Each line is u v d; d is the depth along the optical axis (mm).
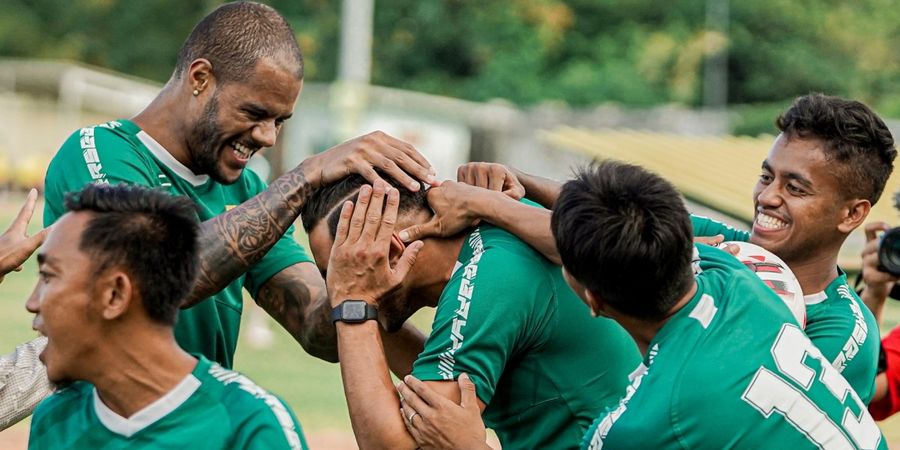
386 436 4258
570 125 38781
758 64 45625
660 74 45344
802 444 3977
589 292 4113
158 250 3689
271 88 5180
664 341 4062
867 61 46094
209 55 5172
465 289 4305
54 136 40594
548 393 4484
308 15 45219
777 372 4004
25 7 47094
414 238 4566
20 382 4781
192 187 5395
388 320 4781
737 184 13102
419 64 45938
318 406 12445
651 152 15250
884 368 5812
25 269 22750
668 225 3949
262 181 6035
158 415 3734
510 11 45562
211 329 5410
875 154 5086
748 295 4184
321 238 4738
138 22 46719
